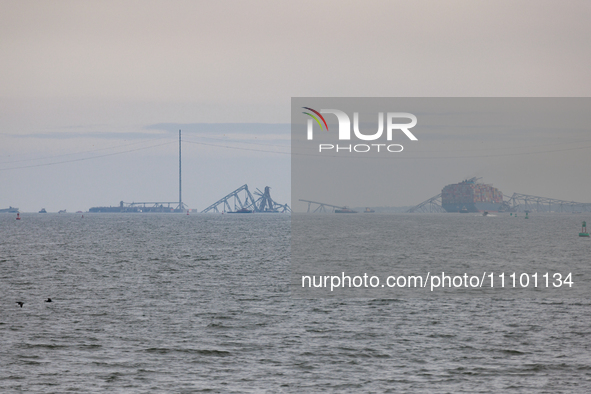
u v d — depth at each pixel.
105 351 147.12
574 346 152.62
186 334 164.00
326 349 149.88
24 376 129.50
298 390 122.38
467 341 157.62
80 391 121.56
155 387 123.81
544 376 130.50
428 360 141.25
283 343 155.50
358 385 125.19
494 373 132.38
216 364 138.12
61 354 144.50
